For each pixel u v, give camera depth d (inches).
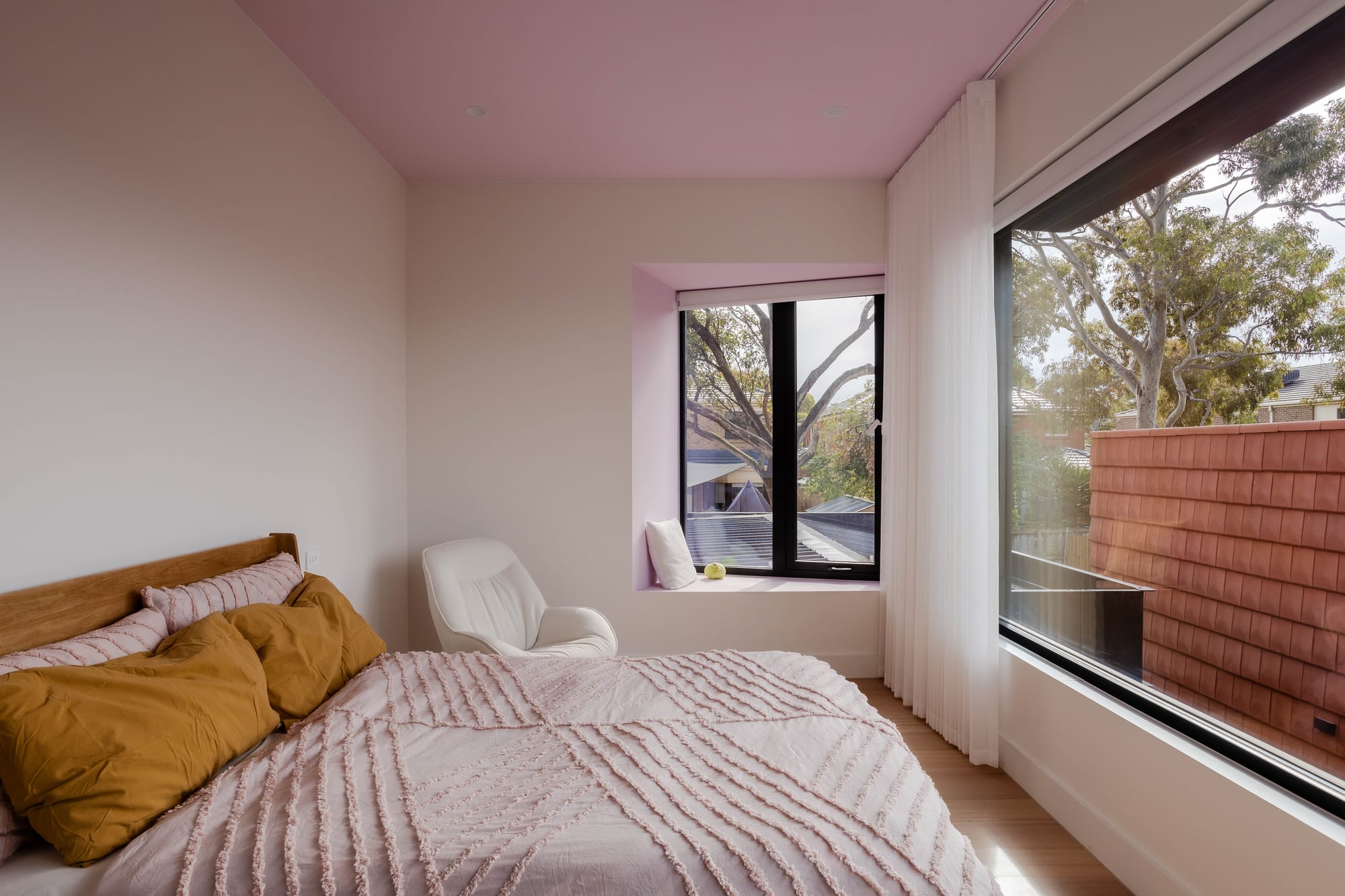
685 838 46.0
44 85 57.1
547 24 86.5
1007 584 107.2
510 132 116.9
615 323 138.4
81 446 60.6
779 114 111.0
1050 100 88.1
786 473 156.6
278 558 85.0
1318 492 54.5
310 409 100.6
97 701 48.1
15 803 44.0
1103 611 83.8
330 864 43.2
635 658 83.6
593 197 138.0
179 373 72.7
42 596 54.6
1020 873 76.0
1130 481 78.5
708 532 163.2
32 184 56.1
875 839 46.5
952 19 86.4
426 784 53.1
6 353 54.0
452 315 137.9
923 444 117.8
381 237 126.1
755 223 137.9
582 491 138.8
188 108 74.1
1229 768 61.9
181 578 70.3
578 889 42.8
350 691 70.7
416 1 81.7
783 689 72.4
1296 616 56.7
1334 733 53.4
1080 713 82.2
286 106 94.0
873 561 151.0
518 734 62.6
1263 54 58.8
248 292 85.0
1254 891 57.4
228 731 55.1
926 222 116.6
